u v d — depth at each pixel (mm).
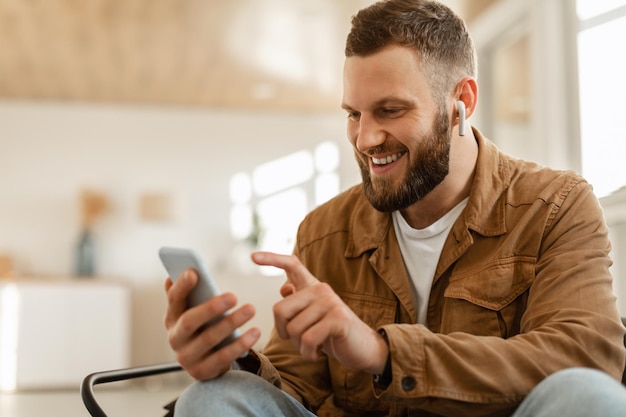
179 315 1017
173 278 1065
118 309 6996
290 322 986
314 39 5730
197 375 1030
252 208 7938
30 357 6801
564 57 4395
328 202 1588
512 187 1356
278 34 5633
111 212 7754
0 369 6750
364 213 1460
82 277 7453
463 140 1362
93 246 7590
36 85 7059
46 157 7699
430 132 1278
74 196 7707
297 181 8000
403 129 1260
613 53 3822
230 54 6094
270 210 7945
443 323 1312
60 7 5070
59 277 7434
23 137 7680
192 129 7910
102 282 6988
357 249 1427
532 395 904
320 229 1520
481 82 5449
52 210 7672
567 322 1086
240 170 7945
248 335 1009
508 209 1329
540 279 1223
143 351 7656
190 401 1022
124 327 6988
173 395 6145
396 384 1019
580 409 824
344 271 1456
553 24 4422
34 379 6781
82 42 5797
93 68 6492
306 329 980
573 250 1232
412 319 1345
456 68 1331
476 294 1282
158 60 6250
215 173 7918
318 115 8062
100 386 6832
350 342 992
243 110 7965
